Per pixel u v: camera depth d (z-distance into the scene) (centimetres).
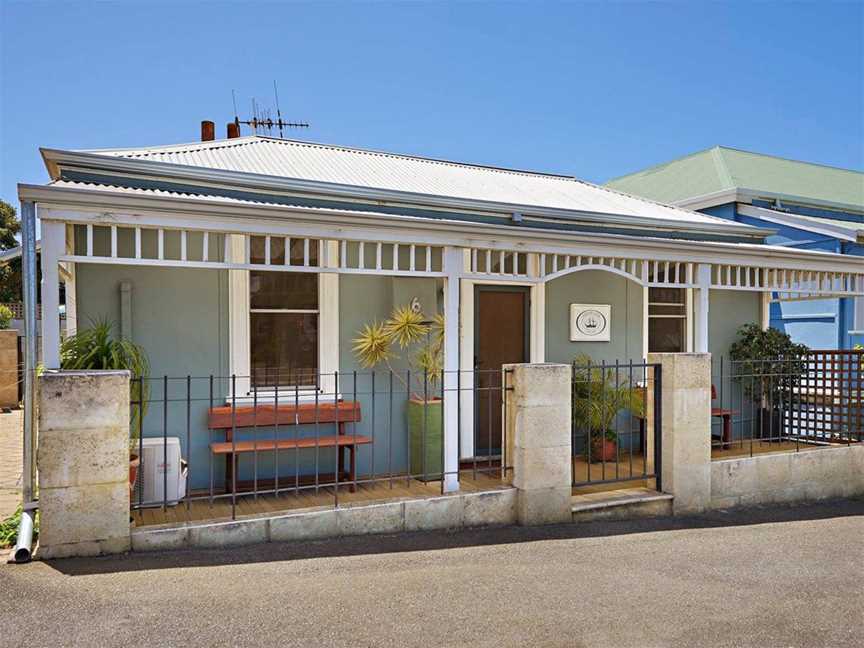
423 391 782
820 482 802
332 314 744
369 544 532
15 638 339
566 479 624
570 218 892
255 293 718
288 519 526
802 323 1234
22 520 479
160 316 673
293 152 970
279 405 698
